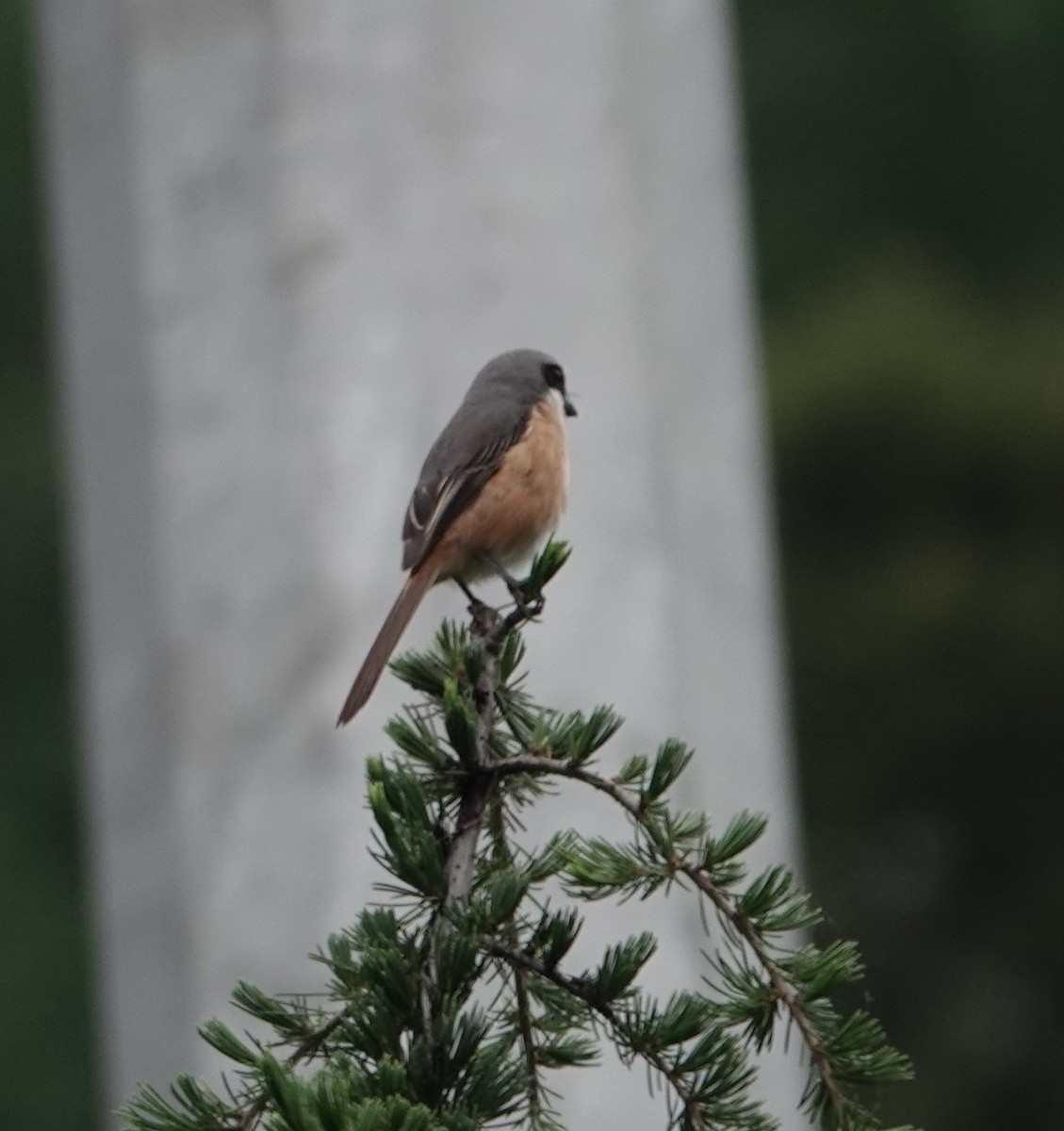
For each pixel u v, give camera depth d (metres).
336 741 11.01
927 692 28.20
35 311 29.28
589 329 11.52
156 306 11.51
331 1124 4.66
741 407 12.52
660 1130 10.53
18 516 27.70
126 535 11.82
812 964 5.49
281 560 11.19
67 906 25.42
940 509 28.94
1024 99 32.81
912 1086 27.45
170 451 11.46
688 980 10.70
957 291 31.16
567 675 11.17
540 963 5.35
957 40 32.88
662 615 11.39
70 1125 23.72
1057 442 28.27
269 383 11.27
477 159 11.43
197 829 11.26
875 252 31.91
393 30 11.41
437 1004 5.18
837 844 28.50
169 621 11.41
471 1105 5.08
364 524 11.10
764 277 32.22
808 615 28.47
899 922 28.34
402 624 9.12
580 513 11.35
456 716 5.71
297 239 11.29
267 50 11.36
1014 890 28.28
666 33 12.20
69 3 12.16
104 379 12.03
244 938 11.10
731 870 5.59
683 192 12.20
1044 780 28.09
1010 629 27.80
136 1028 11.66
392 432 11.16
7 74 29.38
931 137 32.97
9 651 27.19
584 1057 5.47
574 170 11.61
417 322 11.25
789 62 33.41
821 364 28.97
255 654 11.21
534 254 11.46
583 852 5.65
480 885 5.77
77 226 12.27
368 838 10.98
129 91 11.57
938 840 28.53
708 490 12.11
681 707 11.44
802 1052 5.58
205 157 11.48
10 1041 23.86
